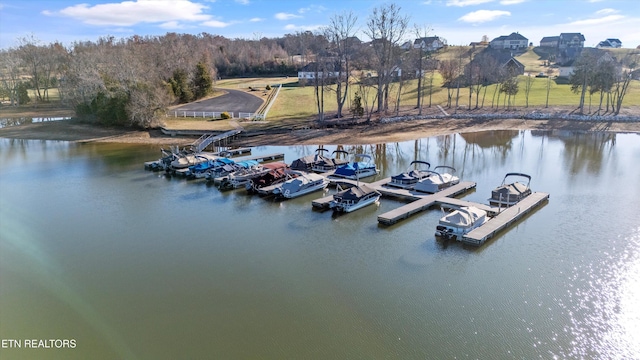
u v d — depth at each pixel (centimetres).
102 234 3075
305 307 2152
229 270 2536
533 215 3219
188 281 2427
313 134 6331
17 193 3994
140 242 2934
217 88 11394
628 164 4591
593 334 1903
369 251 2727
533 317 2028
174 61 10144
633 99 8100
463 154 5247
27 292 2353
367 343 1875
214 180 4216
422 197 3572
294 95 9700
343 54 8400
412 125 6875
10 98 9325
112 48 10544
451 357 1777
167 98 7388
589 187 3844
